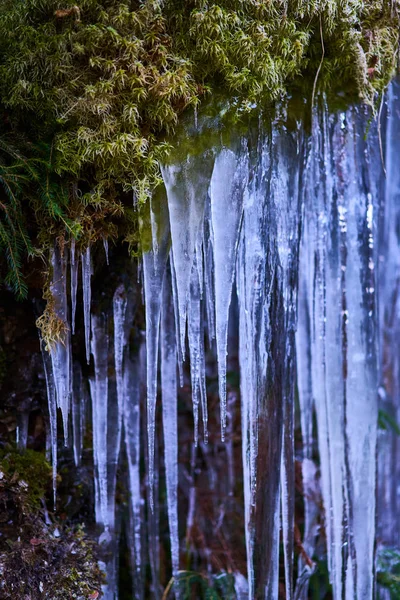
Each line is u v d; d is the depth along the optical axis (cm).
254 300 181
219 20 170
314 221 189
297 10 173
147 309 177
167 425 197
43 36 170
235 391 230
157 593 204
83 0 170
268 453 186
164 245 176
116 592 195
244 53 172
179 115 173
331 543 201
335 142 186
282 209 182
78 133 170
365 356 196
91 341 187
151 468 183
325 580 211
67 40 170
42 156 172
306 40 175
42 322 177
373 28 180
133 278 188
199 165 174
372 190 193
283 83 179
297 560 212
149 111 171
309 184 187
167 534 217
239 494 225
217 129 174
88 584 180
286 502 190
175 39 171
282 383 186
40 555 178
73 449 191
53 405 180
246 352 184
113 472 193
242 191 177
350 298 194
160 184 175
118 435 193
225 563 214
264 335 183
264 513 187
